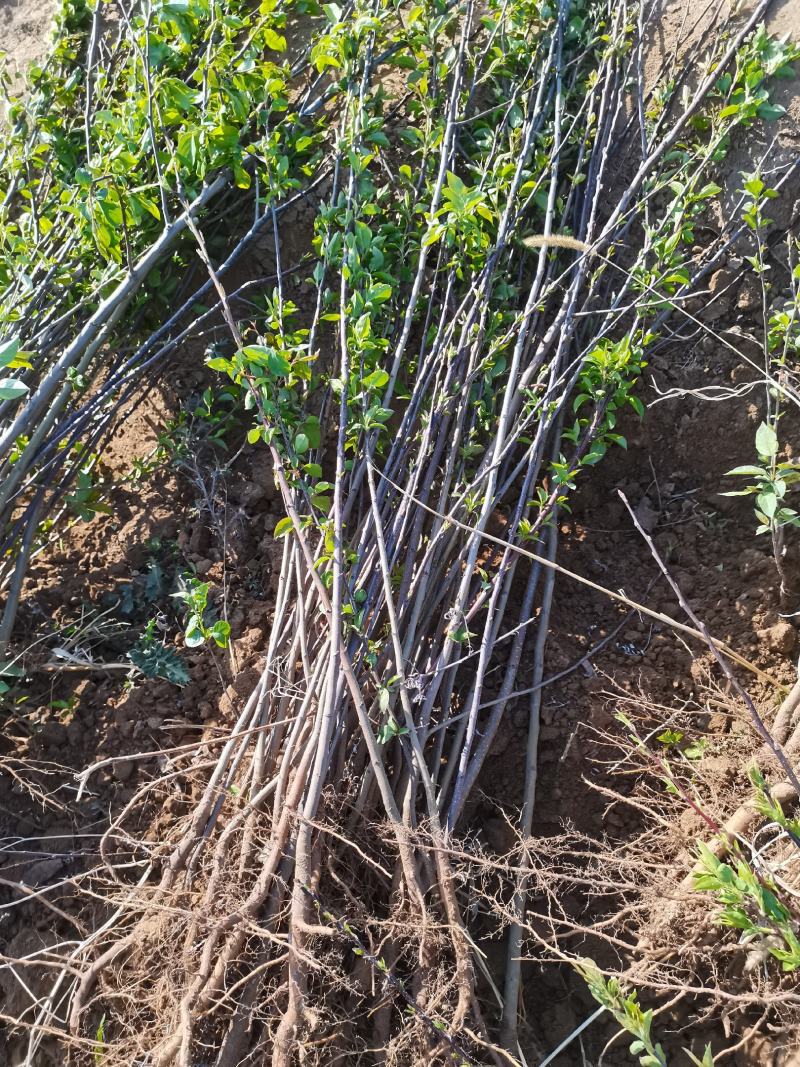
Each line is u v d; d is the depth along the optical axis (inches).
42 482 108.5
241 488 115.6
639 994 81.7
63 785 92.4
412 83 113.9
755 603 97.9
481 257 101.0
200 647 104.6
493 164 107.1
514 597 104.0
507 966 80.9
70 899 90.4
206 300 122.7
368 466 87.2
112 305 97.3
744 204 106.3
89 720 101.2
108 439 117.9
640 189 110.0
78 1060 79.0
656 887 74.8
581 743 94.0
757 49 106.5
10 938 90.3
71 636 107.7
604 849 86.5
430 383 103.2
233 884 76.4
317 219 99.1
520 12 114.5
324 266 95.7
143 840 89.5
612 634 99.6
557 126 103.0
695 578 103.1
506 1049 77.2
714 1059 72.6
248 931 74.0
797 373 102.1
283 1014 72.5
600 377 98.9
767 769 81.7
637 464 111.4
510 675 91.3
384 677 85.5
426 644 93.1
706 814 77.5
